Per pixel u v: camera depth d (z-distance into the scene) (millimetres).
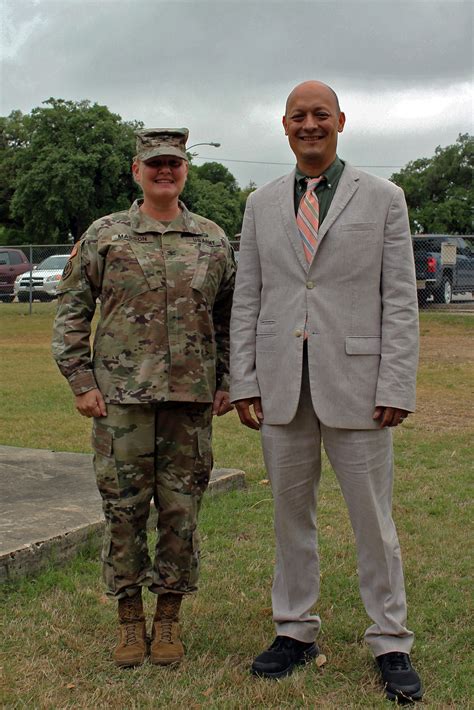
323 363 3109
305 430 3219
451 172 36531
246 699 3010
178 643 3338
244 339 3303
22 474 5520
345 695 3064
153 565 3432
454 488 5848
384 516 3189
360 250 3094
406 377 3061
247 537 4824
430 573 4238
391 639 3166
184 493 3322
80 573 4184
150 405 3225
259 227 3285
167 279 3229
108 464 3244
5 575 3928
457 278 20781
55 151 38500
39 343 15461
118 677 3182
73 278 3299
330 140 3137
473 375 11398
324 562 4383
